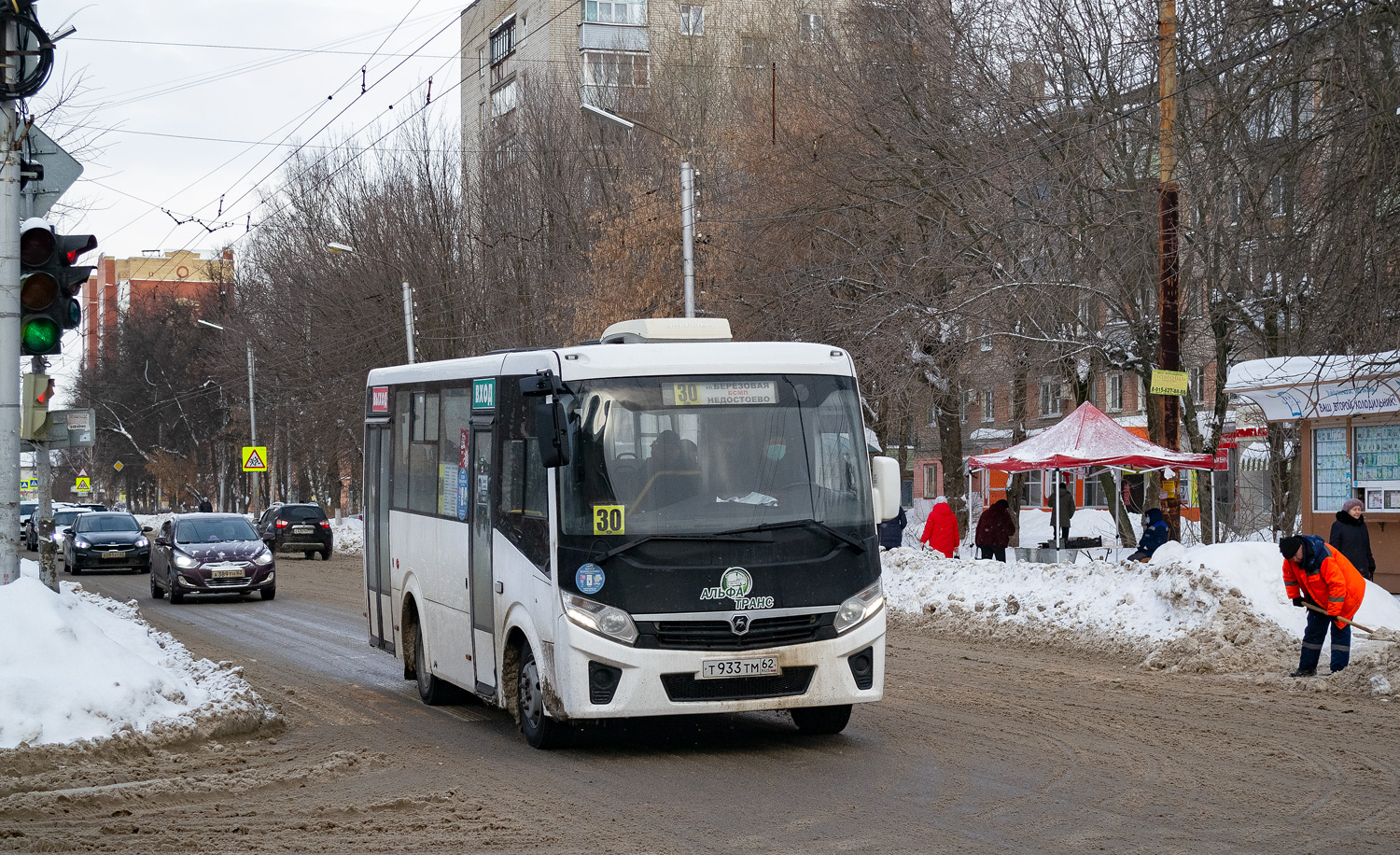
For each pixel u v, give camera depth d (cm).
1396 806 798
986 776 896
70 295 1106
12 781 874
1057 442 2327
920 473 6309
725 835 739
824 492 997
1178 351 2034
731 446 989
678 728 1105
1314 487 2059
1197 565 1586
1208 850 695
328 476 5941
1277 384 1978
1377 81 1633
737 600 952
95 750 955
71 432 1175
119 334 8456
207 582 2545
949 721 1128
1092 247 2839
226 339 6044
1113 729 1080
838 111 3316
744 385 1005
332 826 771
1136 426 5109
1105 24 2838
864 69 3253
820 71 3428
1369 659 1292
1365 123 1627
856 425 1026
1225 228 2389
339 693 1377
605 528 955
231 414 7481
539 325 4278
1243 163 2186
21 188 1143
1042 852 693
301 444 5603
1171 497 2181
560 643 952
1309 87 1855
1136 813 782
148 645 1238
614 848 714
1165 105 2042
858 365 3072
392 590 1398
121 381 8188
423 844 730
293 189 5172
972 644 1727
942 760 955
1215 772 904
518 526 1041
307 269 5122
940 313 2952
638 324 1126
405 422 1370
